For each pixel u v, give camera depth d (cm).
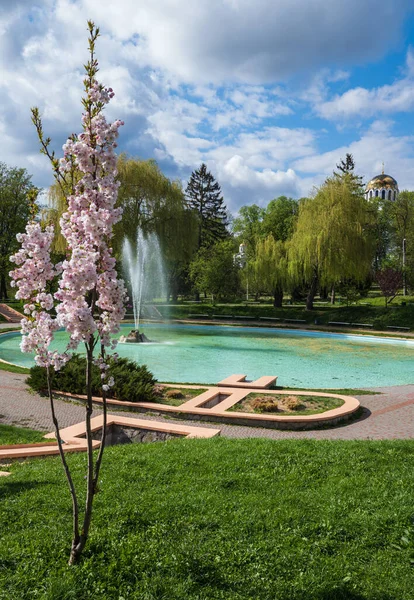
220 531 500
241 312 4300
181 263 5241
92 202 377
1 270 4853
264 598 399
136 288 4119
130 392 1306
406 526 521
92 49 386
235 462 734
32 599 386
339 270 3738
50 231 401
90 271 353
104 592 399
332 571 439
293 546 479
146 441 1060
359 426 1154
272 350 2598
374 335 3178
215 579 422
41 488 627
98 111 386
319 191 3962
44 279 396
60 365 397
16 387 1473
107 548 458
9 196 4931
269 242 4244
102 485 632
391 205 6344
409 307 3669
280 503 575
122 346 2636
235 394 1387
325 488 628
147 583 408
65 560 435
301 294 5881
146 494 596
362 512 553
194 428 1044
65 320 356
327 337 3288
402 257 5431
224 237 6994
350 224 3738
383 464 734
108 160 381
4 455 841
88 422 415
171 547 464
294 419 1133
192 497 584
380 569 446
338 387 1712
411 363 2239
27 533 488
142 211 3975
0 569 423
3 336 2953
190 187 6881
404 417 1223
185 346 2694
